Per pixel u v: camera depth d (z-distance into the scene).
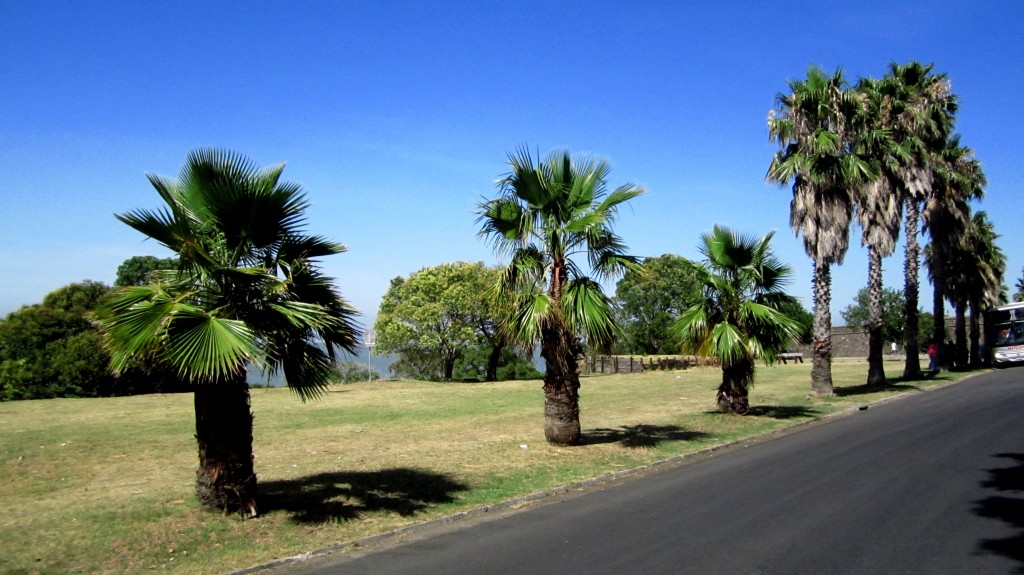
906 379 31.25
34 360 25.34
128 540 7.50
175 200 8.24
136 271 30.72
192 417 18.48
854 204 23.41
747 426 17.11
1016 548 6.88
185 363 7.28
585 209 13.47
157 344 7.43
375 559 7.26
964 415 17.95
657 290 48.81
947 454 12.27
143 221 7.85
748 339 17.69
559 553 7.16
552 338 13.45
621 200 13.15
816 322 23.81
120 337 7.39
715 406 21.45
